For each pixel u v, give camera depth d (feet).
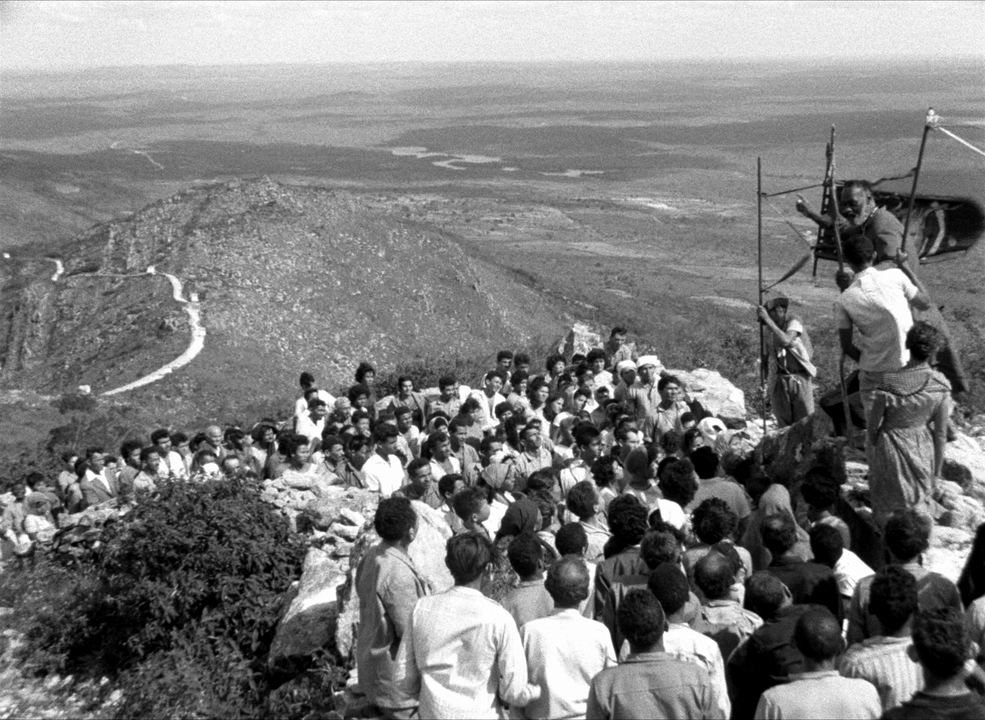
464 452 51.93
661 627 24.47
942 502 40.34
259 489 52.49
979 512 39.68
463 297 337.52
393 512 29.68
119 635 48.39
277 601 45.21
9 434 184.44
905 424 35.24
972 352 88.79
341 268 329.31
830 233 45.73
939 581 26.89
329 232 344.28
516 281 382.63
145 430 184.55
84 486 66.64
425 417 64.54
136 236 361.30
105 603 49.85
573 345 123.54
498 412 61.11
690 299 400.26
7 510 66.44
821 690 23.21
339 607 39.88
